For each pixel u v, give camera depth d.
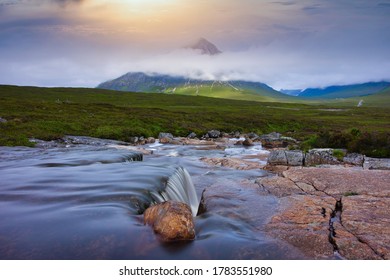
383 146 25.44
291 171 16.22
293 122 81.81
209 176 19.67
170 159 27.27
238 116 86.12
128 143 42.78
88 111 69.19
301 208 10.28
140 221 8.69
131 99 144.12
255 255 7.13
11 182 13.42
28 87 149.50
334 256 7.10
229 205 10.88
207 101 173.50
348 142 29.06
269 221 9.23
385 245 7.43
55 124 46.34
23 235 7.89
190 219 7.97
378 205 10.24
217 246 7.47
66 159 20.14
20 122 44.34
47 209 9.78
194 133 57.62
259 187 13.47
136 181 13.30
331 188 12.80
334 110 155.88
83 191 11.79
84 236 7.79
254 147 42.41
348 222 8.80
